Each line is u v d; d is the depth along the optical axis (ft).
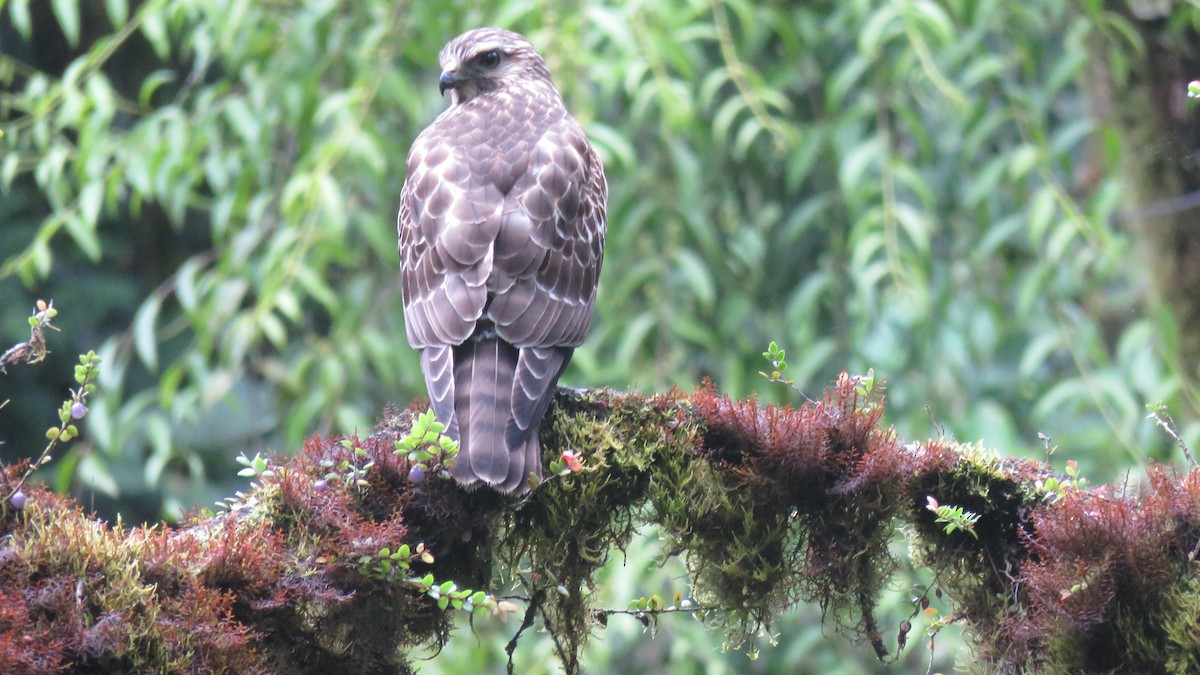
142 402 33.78
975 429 32.99
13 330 46.09
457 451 17.75
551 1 32.45
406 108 34.47
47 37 51.13
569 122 24.53
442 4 34.73
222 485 44.19
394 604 16.75
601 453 18.62
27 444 46.50
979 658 19.10
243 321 31.94
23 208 47.75
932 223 33.35
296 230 32.17
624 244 34.17
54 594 14.49
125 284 48.42
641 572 28.48
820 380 37.58
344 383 34.24
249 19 35.37
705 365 37.27
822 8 37.78
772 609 19.19
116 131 38.37
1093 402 33.73
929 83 37.17
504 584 19.51
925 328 33.06
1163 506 17.12
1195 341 38.11
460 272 21.02
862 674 35.09
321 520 16.61
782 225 38.37
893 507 18.83
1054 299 33.83
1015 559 18.83
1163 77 38.45
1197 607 16.49
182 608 15.01
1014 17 36.68
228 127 39.45
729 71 32.09
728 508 18.70
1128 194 38.93
